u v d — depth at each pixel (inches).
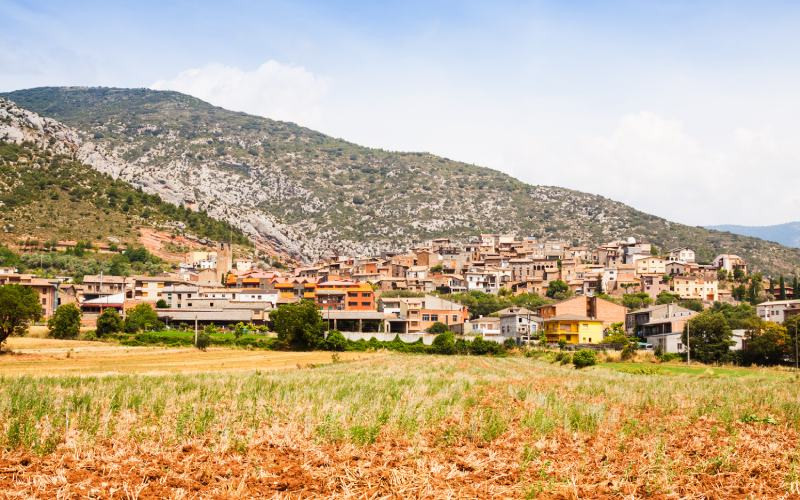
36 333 4736.7
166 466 884.0
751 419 1369.3
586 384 2155.5
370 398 1552.7
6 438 1014.4
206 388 1723.7
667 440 1133.1
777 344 4057.6
